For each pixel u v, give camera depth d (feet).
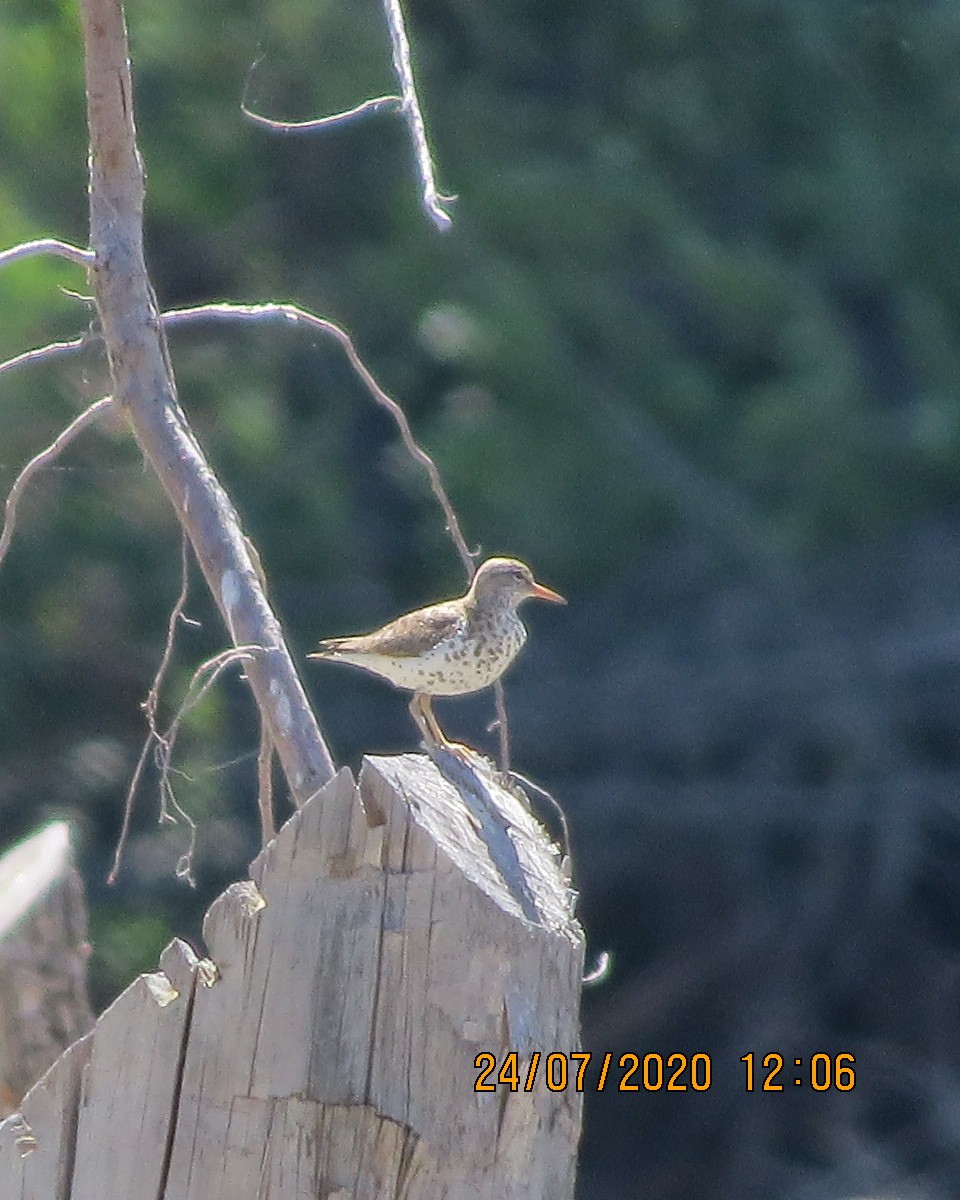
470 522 53.31
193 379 51.49
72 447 44.57
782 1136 51.39
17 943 20.25
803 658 51.26
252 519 51.39
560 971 13.71
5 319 41.04
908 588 52.49
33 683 46.88
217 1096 13.89
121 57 19.84
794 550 53.31
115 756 46.47
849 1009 52.16
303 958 13.78
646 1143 52.11
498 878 13.96
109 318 19.92
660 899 52.75
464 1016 13.53
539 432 54.24
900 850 50.65
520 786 19.56
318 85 53.57
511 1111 13.53
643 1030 52.75
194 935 45.16
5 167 45.88
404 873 13.71
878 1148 49.98
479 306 54.24
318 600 51.80
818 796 50.70
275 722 19.08
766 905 52.34
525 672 51.47
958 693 50.80
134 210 20.10
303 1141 13.69
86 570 46.98
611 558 53.62
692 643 51.93
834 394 54.65
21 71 45.83
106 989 43.96
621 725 50.55
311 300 55.06
